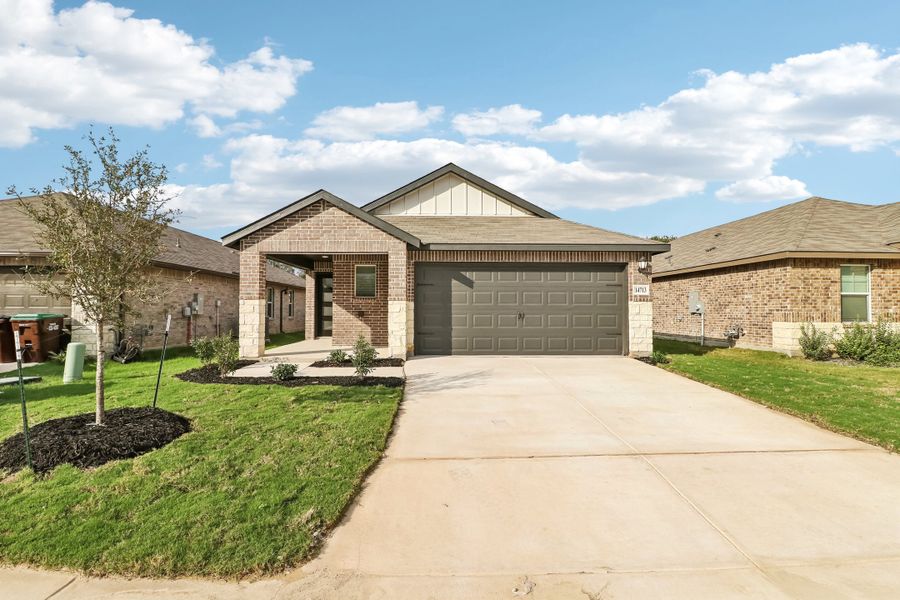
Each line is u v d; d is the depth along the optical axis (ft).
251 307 38.27
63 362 37.65
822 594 8.85
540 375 31.14
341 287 51.19
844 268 43.39
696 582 9.22
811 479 14.17
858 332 39.58
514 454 16.34
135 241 17.66
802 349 41.19
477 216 51.67
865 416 20.58
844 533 11.04
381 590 9.00
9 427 18.60
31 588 9.07
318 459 15.19
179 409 21.29
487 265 39.99
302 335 72.64
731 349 48.57
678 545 10.55
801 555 10.14
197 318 53.88
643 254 39.45
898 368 35.40
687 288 60.03
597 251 39.04
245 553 9.98
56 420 17.95
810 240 43.62
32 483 13.34
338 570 9.65
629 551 10.31
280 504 12.14
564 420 20.61
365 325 50.98
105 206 17.25
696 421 20.45
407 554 10.23
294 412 20.81
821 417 20.59
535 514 12.03
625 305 39.55
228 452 15.72
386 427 18.66
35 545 10.27
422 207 51.90
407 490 13.46
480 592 8.93
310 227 38.19
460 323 39.91
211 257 63.62
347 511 12.21
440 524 11.53
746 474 14.56
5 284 39.70
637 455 16.24
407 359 37.88
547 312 39.93
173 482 13.34
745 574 9.48
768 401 23.63
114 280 17.19
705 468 15.05
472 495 13.12
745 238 55.01
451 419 20.75
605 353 39.91
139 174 17.71
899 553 10.21
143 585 9.15
